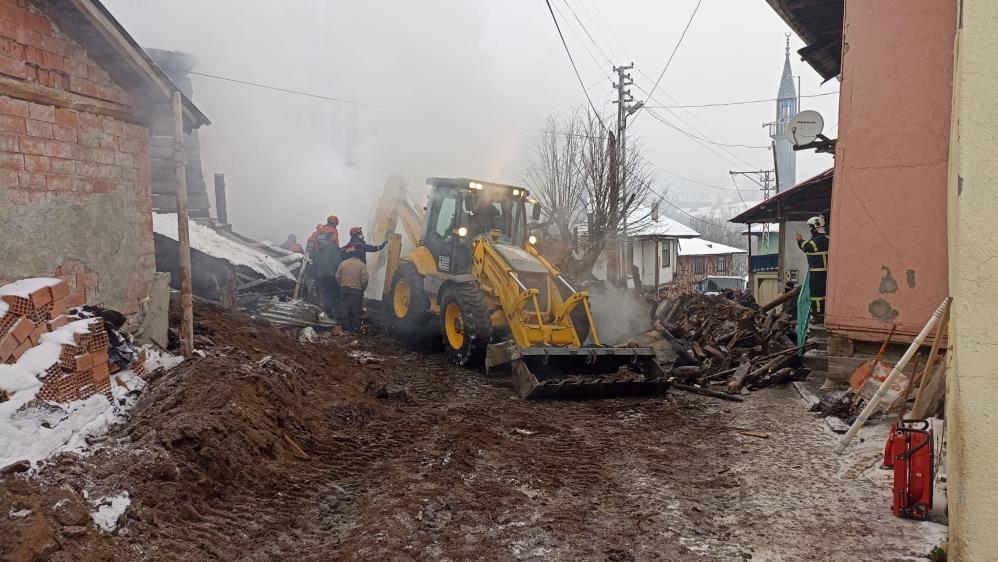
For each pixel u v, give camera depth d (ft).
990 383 10.18
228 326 26.78
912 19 23.65
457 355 32.07
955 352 10.69
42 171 17.42
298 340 31.89
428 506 15.25
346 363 29.86
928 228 23.62
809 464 18.95
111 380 17.71
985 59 10.25
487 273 30.99
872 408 18.56
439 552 13.17
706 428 22.79
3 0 16.14
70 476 12.37
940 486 16.08
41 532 10.57
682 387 29.09
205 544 12.43
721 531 14.61
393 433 20.71
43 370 14.83
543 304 30.71
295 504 14.98
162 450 14.14
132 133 21.24
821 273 33.91
